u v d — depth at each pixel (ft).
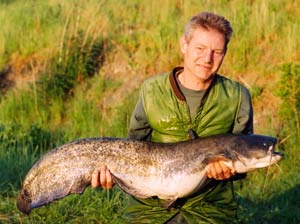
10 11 18.37
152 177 5.79
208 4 16.06
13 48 16.72
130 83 14.96
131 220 6.07
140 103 6.06
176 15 16.28
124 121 13.38
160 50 15.34
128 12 16.85
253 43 14.46
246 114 5.98
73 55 15.51
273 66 13.83
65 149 5.91
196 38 5.72
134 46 15.79
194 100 5.91
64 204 9.46
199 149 5.71
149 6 16.83
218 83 5.96
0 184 10.32
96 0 17.44
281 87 12.09
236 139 5.66
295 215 9.66
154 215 5.96
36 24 17.11
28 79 15.93
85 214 9.35
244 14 15.14
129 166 5.82
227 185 6.04
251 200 10.24
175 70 6.05
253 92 13.26
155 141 6.10
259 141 5.63
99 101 14.64
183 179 5.72
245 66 14.11
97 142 5.91
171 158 5.78
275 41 14.38
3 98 15.69
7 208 9.53
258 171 11.01
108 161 5.84
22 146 12.53
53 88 15.01
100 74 15.38
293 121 11.93
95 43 15.79
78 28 16.15
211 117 5.93
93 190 9.71
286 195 10.33
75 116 14.17
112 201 9.53
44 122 14.65
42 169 5.91
